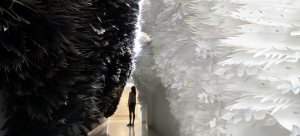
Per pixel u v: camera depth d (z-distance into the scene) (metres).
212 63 0.64
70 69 0.81
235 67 0.57
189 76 0.91
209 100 0.74
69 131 1.03
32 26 0.60
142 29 2.54
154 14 1.83
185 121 1.11
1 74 0.61
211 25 0.67
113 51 1.72
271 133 0.60
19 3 0.51
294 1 0.54
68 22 0.70
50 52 0.65
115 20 1.73
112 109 4.29
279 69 0.51
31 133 0.79
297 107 0.51
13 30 0.57
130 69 3.74
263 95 0.49
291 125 0.47
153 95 4.08
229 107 0.54
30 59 0.63
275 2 0.55
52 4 0.64
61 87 0.75
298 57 0.46
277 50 0.48
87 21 0.94
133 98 6.42
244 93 0.54
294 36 0.51
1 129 0.73
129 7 1.94
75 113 1.03
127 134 4.17
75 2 0.75
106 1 1.36
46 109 0.72
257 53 0.47
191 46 0.88
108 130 4.88
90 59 1.16
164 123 2.74
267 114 0.57
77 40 0.83
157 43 1.55
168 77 1.39
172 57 1.14
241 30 0.53
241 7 0.53
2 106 0.73
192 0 0.72
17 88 0.62
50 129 0.84
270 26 0.51
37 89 0.71
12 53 0.56
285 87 0.47
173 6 0.97
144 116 6.43
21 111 0.76
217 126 0.65
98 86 1.21
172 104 1.45
